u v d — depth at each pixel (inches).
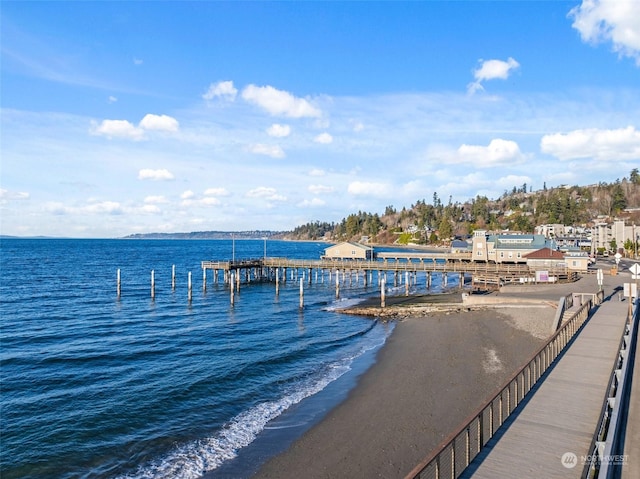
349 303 2081.7
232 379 997.2
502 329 1298.0
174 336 1433.3
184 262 4763.8
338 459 623.8
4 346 1300.4
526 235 3336.6
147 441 702.5
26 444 694.5
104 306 2039.9
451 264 2598.4
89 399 880.9
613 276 2385.6
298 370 1061.1
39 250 6786.4
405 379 938.7
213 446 683.4
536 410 534.3
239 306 2043.6
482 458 425.4
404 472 576.1
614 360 722.2
